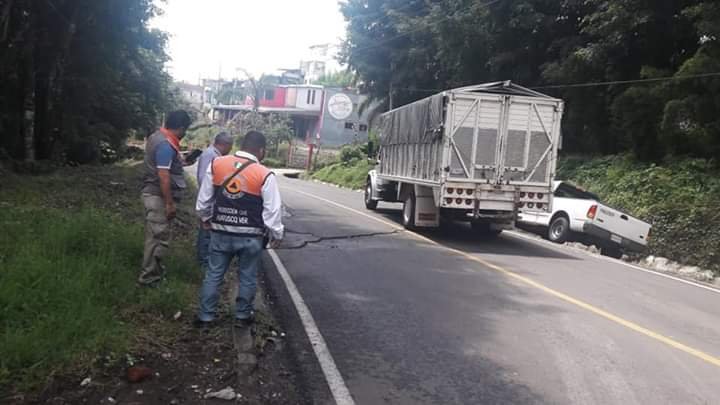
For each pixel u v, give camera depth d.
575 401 4.55
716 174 14.88
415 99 31.42
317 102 58.16
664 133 16.28
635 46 18.19
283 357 5.14
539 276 9.34
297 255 9.87
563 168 20.12
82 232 6.52
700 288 9.95
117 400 3.92
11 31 15.67
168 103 32.25
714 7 14.30
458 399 4.47
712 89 14.56
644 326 6.77
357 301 7.09
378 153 18.31
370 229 13.64
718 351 6.04
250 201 5.17
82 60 19.62
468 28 21.81
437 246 11.71
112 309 5.04
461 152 11.85
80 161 21.89
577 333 6.29
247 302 5.39
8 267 5.02
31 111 17.06
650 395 4.74
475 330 6.18
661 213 14.32
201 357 4.74
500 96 11.84
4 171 13.70
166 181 5.73
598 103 19.73
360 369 4.96
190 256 7.45
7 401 3.70
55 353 4.09
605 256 13.24
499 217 12.15
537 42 21.55
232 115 69.44
